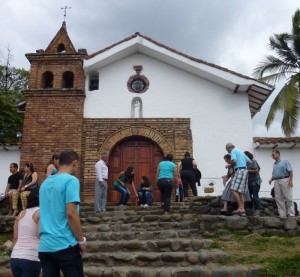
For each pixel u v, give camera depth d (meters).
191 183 11.27
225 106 14.09
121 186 11.62
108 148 13.77
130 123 14.02
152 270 6.05
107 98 14.32
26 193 9.48
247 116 13.92
